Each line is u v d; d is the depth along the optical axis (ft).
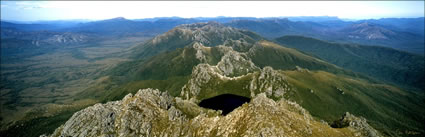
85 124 541.75
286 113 522.88
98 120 544.21
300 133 459.73
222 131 516.32
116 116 570.05
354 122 608.19
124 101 632.79
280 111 523.70
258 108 529.86
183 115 642.63
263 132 448.65
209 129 540.52
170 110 615.57
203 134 532.32
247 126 485.97
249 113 526.57
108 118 550.36
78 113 584.81
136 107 600.39
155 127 559.79
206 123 563.07
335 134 500.74
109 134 521.24
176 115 610.65
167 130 555.28
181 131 556.51
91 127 532.73
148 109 601.62
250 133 463.01
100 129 526.98
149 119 575.79
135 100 623.36
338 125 654.94
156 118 587.27
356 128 578.66
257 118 495.82
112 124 549.13
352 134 531.50
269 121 479.00
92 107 588.09
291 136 443.32
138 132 540.52
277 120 485.56
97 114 556.51
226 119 548.72
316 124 532.32
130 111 577.02
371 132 556.92
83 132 520.01
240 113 545.03
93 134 515.91
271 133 445.37
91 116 558.56
